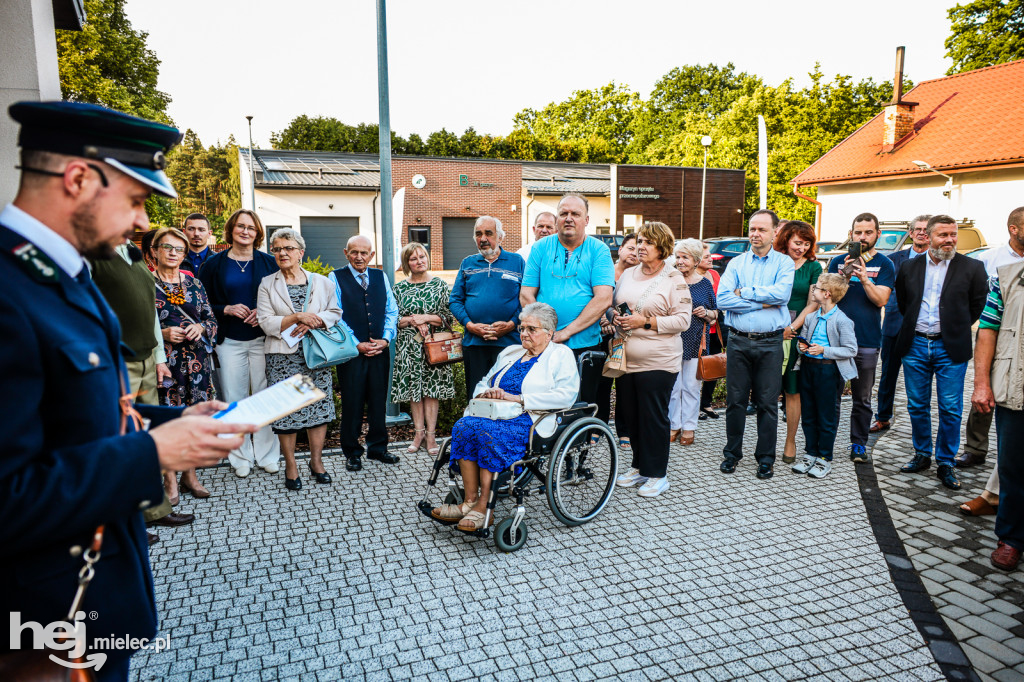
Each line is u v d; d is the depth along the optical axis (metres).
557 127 65.31
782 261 4.83
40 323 1.24
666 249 4.51
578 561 3.58
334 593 3.19
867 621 3.03
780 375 4.90
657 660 2.70
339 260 27.20
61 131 1.28
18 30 3.47
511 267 5.18
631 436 4.80
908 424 6.54
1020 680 2.62
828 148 37.31
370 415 5.11
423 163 27.91
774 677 2.61
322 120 50.94
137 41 32.44
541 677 2.57
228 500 4.37
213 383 4.92
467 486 3.66
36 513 1.16
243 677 2.54
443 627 2.91
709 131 44.19
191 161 73.56
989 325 3.76
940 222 4.74
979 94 23.77
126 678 1.56
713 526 4.08
